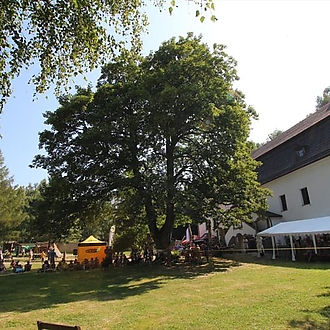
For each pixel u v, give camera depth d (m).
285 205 29.56
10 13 7.46
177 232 59.28
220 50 24.28
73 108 22.36
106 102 22.45
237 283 13.78
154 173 20.73
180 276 17.28
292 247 21.77
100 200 24.20
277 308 8.80
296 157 27.98
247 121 21.73
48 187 21.97
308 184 26.36
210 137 21.91
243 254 27.97
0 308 11.51
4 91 8.08
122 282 16.33
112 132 21.33
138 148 22.03
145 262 24.38
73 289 15.08
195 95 20.31
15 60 7.97
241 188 22.03
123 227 26.23
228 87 22.59
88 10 8.23
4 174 47.16
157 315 9.09
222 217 23.25
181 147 25.17
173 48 24.03
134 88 21.77
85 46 8.67
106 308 10.46
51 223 21.97
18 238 48.69
